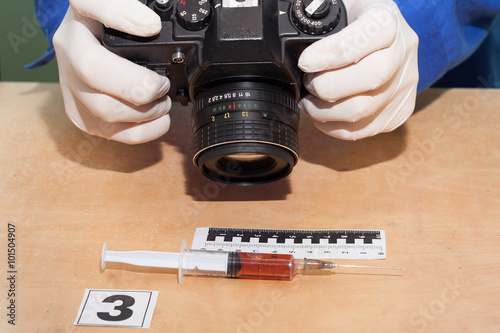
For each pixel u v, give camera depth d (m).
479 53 1.31
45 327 0.67
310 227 0.81
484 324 0.66
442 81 1.39
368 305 0.69
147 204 0.85
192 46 0.75
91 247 0.78
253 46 0.72
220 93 0.75
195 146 0.76
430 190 0.86
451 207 0.83
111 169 0.92
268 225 0.82
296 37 0.75
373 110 0.81
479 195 0.85
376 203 0.85
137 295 0.71
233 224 0.82
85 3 0.75
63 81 0.88
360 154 0.94
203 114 0.76
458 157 0.92
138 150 0.96
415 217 0.82
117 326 0.67
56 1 1.02
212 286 0.72
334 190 0.87
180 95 0.86
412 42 0.84
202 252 0.74
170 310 0.69
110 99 0.80
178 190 0.88
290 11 0.76
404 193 0.86
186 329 0.66
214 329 0.66
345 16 0.77
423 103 1.05
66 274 0.74
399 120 0.89
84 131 0.99
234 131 0.73
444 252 0.76
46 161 0.93
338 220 0.82
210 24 0.74
